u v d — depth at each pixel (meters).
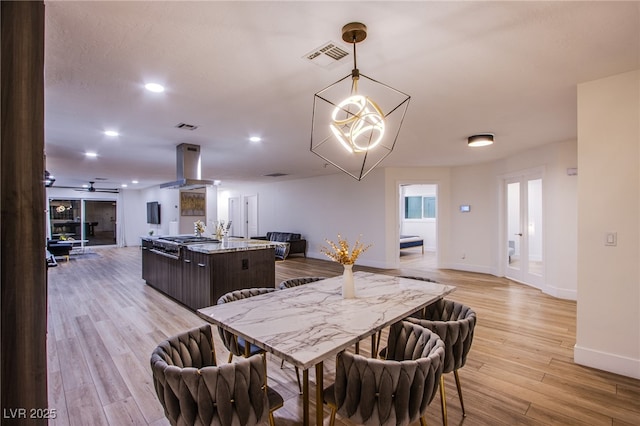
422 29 1.80
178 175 4.72
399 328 1.89
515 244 5.94
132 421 2.06
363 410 1.41
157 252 5.28
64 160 5.95
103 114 3.26
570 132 4.13
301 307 2.01
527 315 4.03
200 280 4.12
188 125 3.67
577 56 2.15
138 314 4.18
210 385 1.30
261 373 1.43
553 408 2.15
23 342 1.17
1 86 1.17
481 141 4.22
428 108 3.17
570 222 4.67
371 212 7.49
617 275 2.54
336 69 2.31
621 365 2.54
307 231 9.09
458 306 2.26
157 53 2.06
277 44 1.96
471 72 2.38
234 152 5.27
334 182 8.31
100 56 2.09
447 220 7.12
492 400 2.25
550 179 4.89
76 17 1.66
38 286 1.21
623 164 2.48
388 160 6.23
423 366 1.41
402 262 8.23
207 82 2.52
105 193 12.21
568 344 3.16
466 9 1.62
